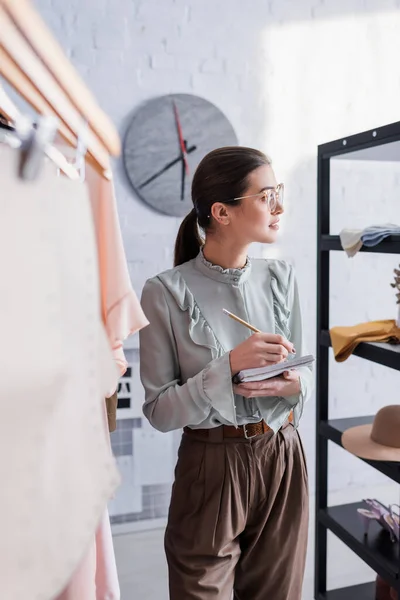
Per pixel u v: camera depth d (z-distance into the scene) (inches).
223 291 55.4
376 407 113.3
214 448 52.7
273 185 53.4
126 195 94.5
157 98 93.0
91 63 90.0
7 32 16.7
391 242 61.4
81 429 23.4
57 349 21.7
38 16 17.5
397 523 71.6
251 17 97.0
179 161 94.7
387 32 104.8
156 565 90.0
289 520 55.4
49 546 20.9
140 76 92.4
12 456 19.2
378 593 74.9
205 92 96.0
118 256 33.6
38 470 20.2
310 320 107.6
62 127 23.0
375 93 105.3
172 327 54.2
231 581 54.6
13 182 19.5
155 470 99.6
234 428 52.8
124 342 96.0
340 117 103.9
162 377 54.2
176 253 62.1
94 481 24.1
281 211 54.6
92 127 24.0
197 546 52.4
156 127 93.0
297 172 103.0
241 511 52.8
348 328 71.8
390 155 72.8
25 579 19.7
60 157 23.0
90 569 31.8
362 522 73.7
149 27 92.0
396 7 105.0
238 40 96.7
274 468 53.5
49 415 20.8
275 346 49.3
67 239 22.9
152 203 94.4
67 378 22.2
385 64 105.3
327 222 75.4
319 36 101.1
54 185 22.0
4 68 17.8
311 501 110.0
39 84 19.1
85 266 24.3
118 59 91.0
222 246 55.6
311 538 100.3
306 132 102.4
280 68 99.6
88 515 23.4
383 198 108.8
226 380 49.6
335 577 87.4
